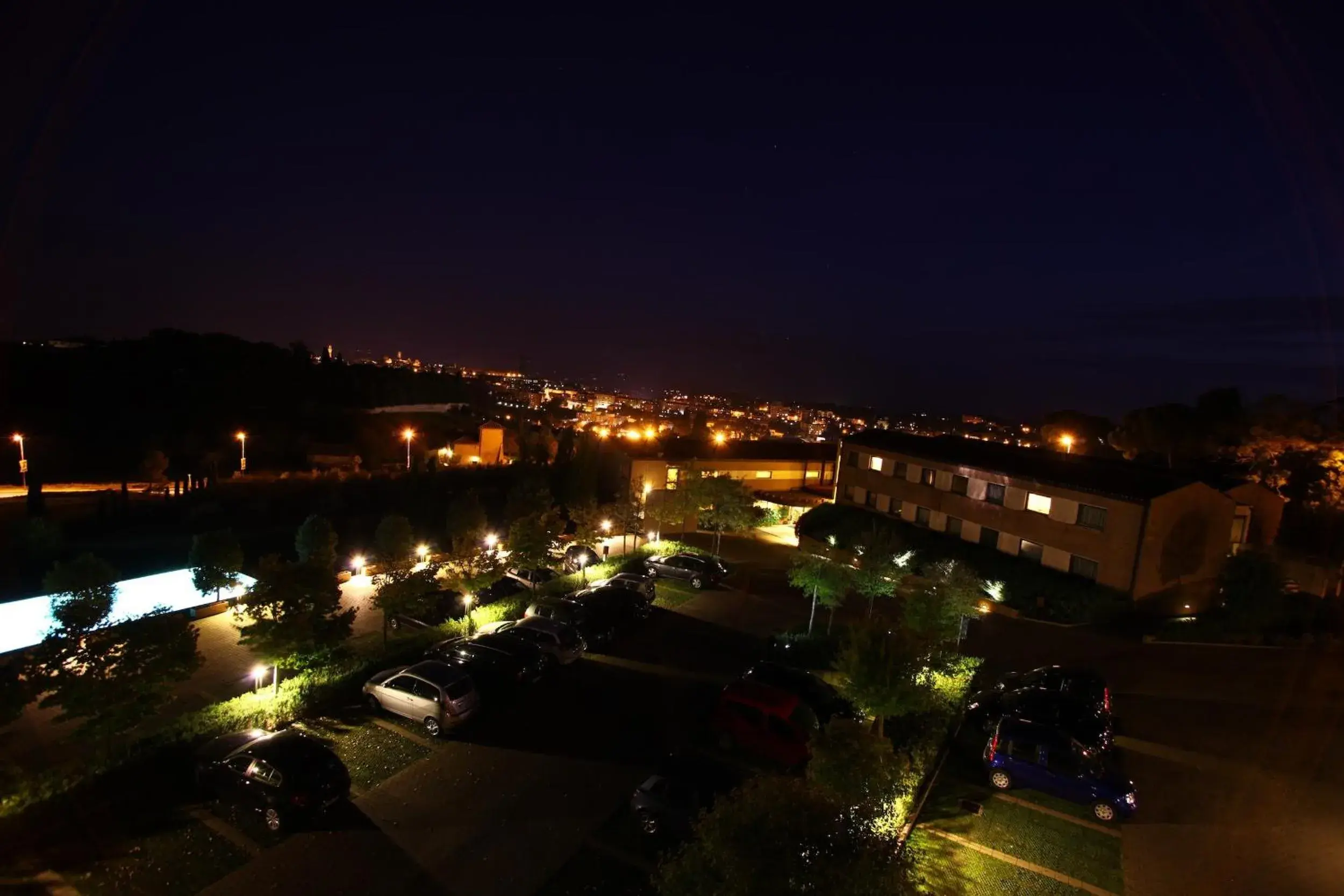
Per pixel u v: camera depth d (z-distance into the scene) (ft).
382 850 44.19
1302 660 77.71
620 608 88.12
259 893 39.93
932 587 71.72
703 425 294.87
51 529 106.22
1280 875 44.29
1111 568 94.22
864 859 26.71
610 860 44.21
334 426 253.85
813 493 175.52
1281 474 112.88
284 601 59.36
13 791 44.11
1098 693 64.34
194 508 137.90
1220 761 57.77
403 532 105.81
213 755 48.60
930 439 142.10
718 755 57.52
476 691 60.70
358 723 59.67
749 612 98.53
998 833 48.03
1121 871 44.52
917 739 56.80
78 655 46.06
